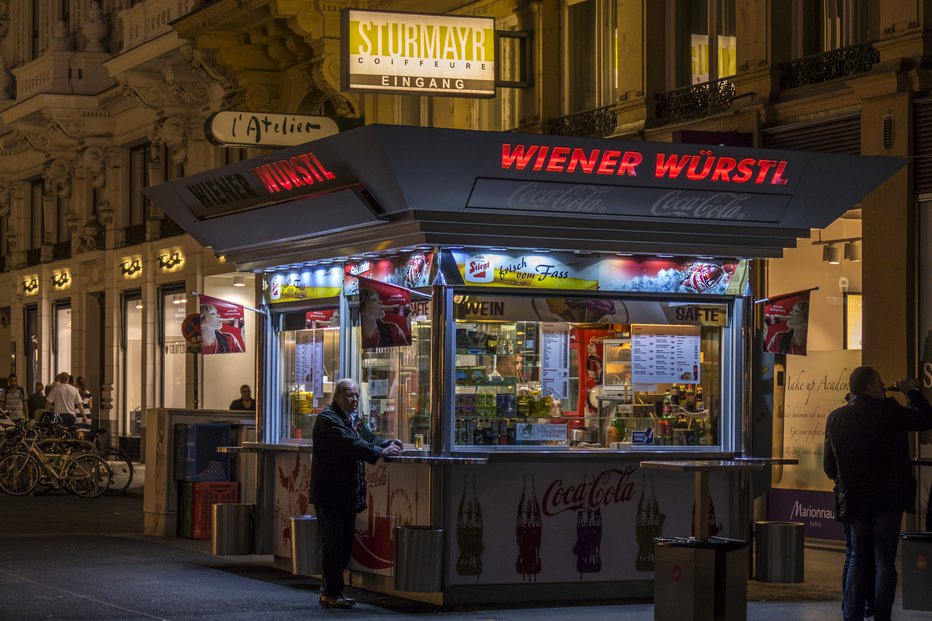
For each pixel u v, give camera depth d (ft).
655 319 41.47
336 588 39.37
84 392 114.32
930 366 53.11
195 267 108.68
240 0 88.17
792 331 41.75
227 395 106.52
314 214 42.06
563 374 40.91
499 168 37.81
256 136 76.59
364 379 43.78
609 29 70.95
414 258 40.65
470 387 39.83
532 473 40.11
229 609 39.06
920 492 51.85
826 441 35.91
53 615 37.86
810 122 58.39
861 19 57.11
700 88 64.85
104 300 126.93
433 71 66.13
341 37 65.05
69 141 127.44
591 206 39.60
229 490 58.34
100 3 127.54
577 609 39.06
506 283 39.78
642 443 41.34
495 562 39.75
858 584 34.27
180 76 104.73
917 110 53.72
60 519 68.23
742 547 35.24
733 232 41.52
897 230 54.08
